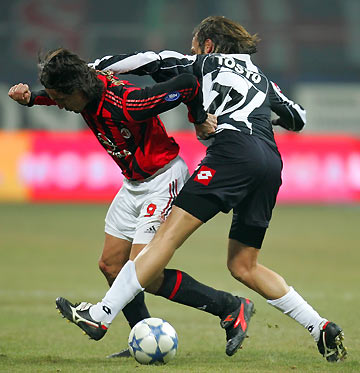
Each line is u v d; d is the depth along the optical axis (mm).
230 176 17453
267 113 18469
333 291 31656
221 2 91125
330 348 18156
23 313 26484
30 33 89000
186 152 72438
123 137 17922
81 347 20672
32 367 16938
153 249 17312
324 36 91375
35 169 73250
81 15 89812
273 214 66125
